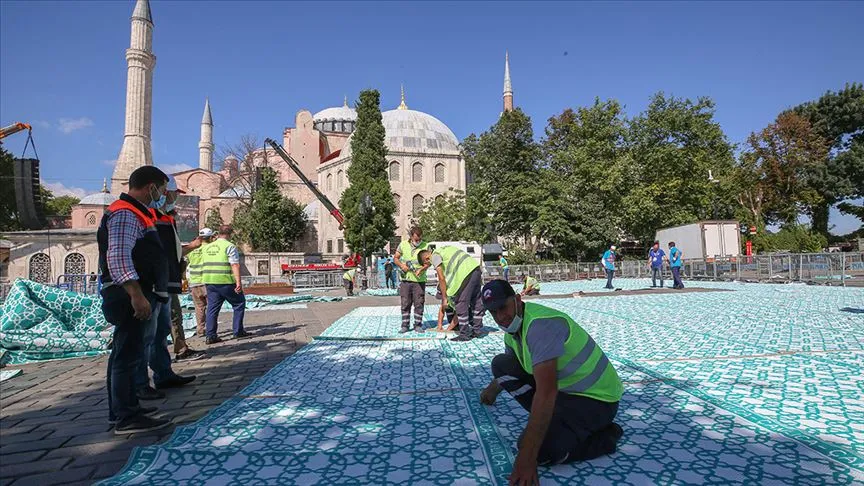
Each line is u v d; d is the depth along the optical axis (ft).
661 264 62.18
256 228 156.56
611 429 9.52
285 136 216.95
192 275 27.89
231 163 179.73
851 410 11.47
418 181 180.45
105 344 22.17
